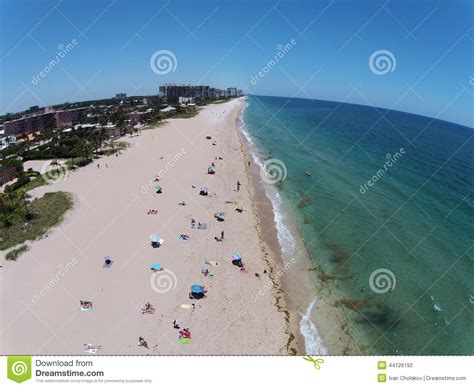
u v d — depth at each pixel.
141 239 37.34
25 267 31.97
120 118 126.25
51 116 143.00
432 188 60.41
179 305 27.72
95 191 50.72
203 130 107.81
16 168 67.69
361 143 102.19
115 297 28.22
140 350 23.17
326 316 28.08
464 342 25.88
